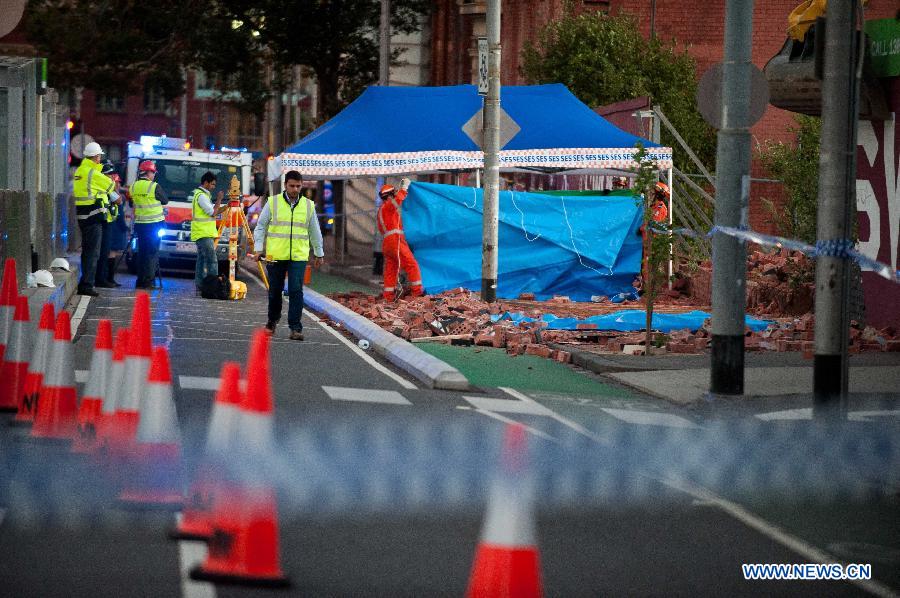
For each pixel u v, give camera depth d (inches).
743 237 1387.8
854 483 1024.2
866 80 1995.6
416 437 1147.9
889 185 2034.9
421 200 2758.4
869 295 2081.7
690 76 3619.6
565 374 1692.9
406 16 5118.1
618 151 2891.2
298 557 741.3
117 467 874.8
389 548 767.7
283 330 2063.2
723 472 1054.4
